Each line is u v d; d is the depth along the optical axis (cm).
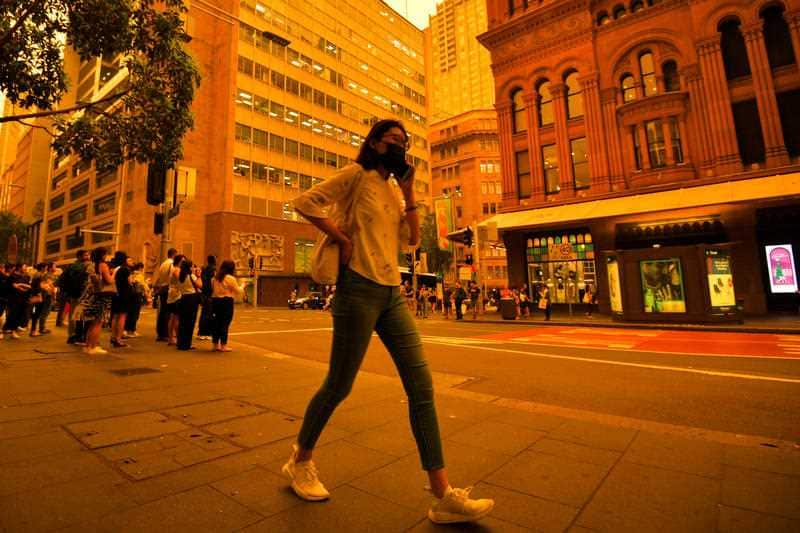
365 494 233
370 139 234
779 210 1742
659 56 2020
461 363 746
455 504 200
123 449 292
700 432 352
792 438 348
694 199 1742
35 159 8250
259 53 4441
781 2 1769
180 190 1030
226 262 822
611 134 2117
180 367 622
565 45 2267
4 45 638
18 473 250
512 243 2383
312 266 222
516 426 363
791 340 1027
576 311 2180
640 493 237
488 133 6938
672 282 1525
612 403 470
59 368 591
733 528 200
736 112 1841
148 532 190
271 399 438
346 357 218
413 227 242
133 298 1036
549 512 215
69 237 6019
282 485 242
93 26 678
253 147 4294
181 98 762
